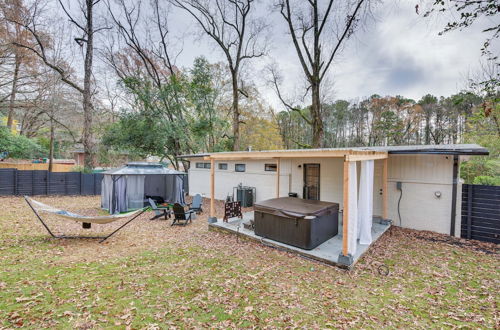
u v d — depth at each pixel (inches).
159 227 326.6
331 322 124.0
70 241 254.7
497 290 159.0
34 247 227.5
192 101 698.8
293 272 183.9
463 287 163.3
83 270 179.5
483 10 166.9
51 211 244.7
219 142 802.8
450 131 892.0
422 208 300.4
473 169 555.8
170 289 154.6
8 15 563.8
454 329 119.8
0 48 587.5
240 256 216.5
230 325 120.4
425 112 969.5
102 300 138.7
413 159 306.3
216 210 444.8
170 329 115.8
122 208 415.8
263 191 464.4
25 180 522.6
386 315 131.1
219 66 828.0
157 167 487.2
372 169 255.6
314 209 231.0
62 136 826.8
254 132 1028.5
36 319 118.5
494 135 476.4
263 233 253.9
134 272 179.3
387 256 217.6
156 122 645.3
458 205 279.7
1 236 254.7
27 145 706.2
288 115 1063.0
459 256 218.8
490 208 262.2
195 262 201.6
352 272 185.2
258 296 148.3
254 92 908.0
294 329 118.3
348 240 197.2
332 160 369.7
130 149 683.4
